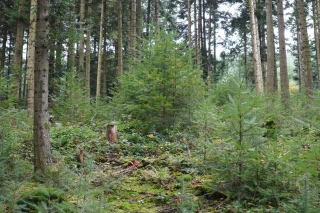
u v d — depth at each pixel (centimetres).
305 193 350
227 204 432
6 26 2294
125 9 2458
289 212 367
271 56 1517
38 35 546
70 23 679
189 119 950
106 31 2694
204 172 548
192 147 780
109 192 504
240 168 434
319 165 393
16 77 1140
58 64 1527
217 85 1289
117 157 741
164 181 557
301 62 3034
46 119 546
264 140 433
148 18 2988
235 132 438
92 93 3064
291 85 3638
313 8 2578
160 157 712
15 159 546
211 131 586
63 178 472
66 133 909
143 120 1021
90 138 882
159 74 941
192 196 427
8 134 591
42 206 361
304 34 1366
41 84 543
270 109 797
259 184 430
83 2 2055
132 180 575
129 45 2028
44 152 533
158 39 1026
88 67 2092
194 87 988
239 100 430
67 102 1243
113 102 1245
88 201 364
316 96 551
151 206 457
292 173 422
